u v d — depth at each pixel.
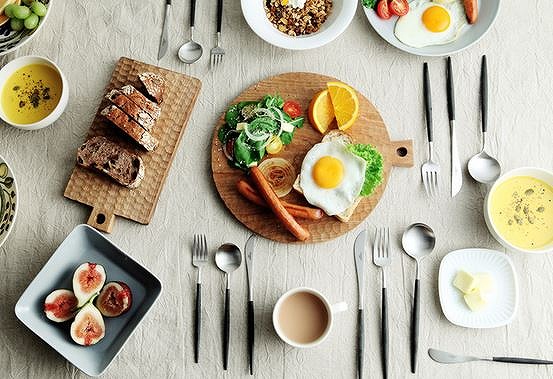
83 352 1.10
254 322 1.14
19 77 1.19
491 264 1.15
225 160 1.17
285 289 1.15
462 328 1.15
